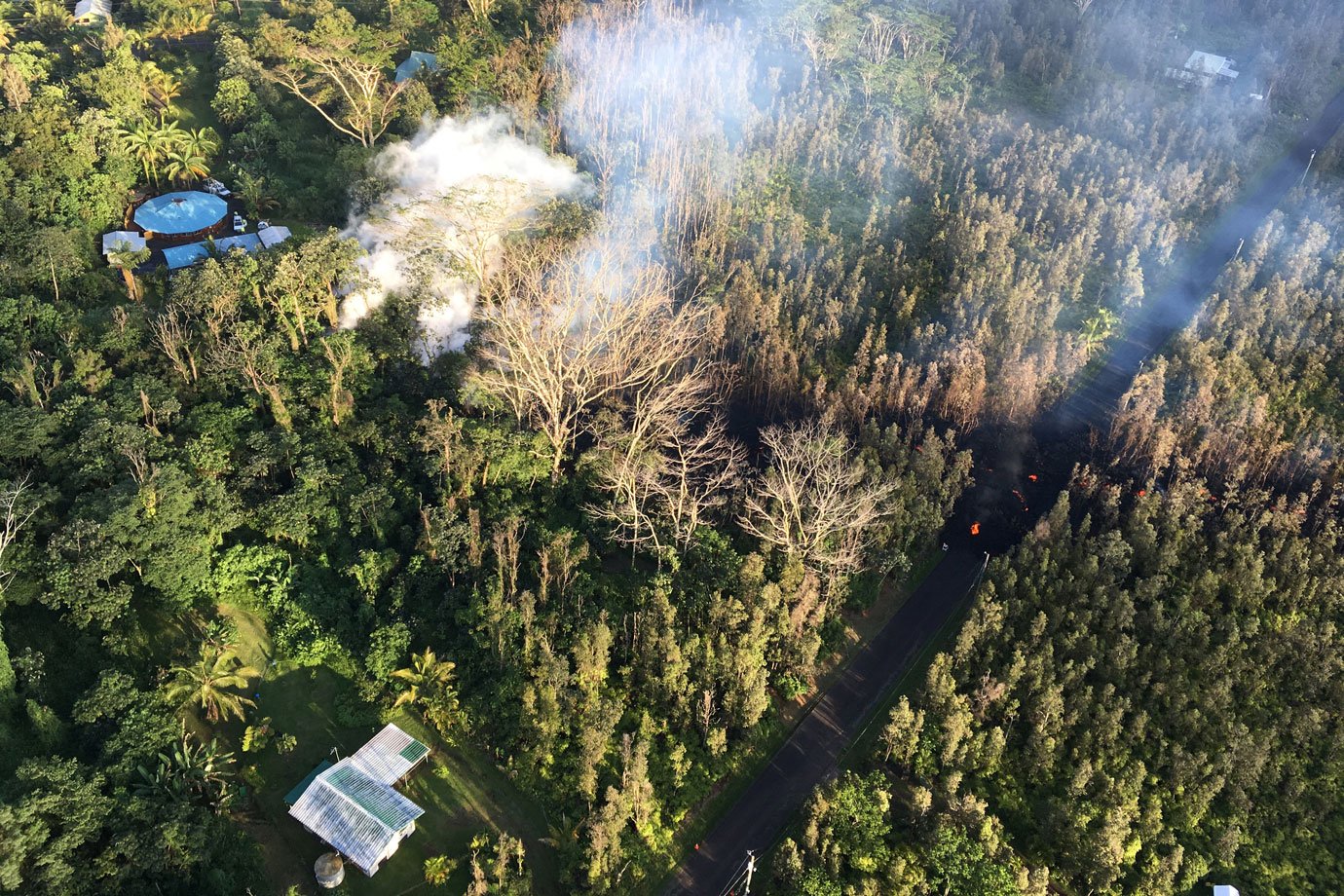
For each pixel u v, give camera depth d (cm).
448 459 13425
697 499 13725
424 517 12756
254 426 14200
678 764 11094
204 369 14675
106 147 18462
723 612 12194
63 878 9144
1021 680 12069
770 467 13625
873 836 10381
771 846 10838
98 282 16438
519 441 14025
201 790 10362
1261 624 13225
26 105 18538
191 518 12500
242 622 12550
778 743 11894
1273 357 17275
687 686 11688
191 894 9688
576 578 12812
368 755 10962
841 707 12362
